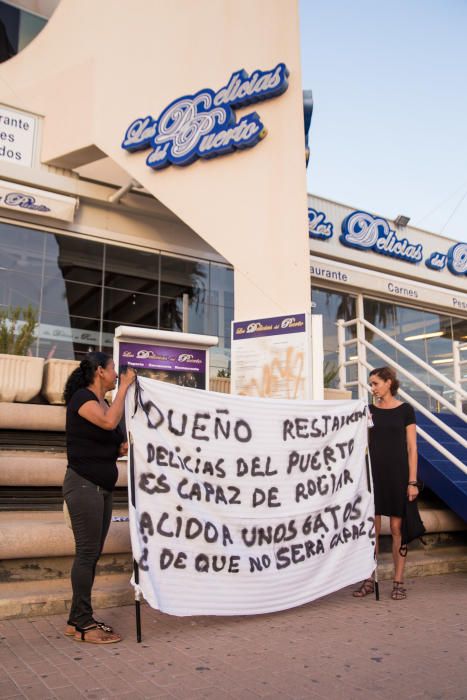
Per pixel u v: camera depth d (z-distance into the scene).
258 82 8.80
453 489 6.21
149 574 3.77
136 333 7.07
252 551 4.26
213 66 9.43
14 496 5.61
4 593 4.20
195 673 3.15
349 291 13.91
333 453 4.87
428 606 4.69
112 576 4.68
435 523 6.39
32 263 10.71
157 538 3.89
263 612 4.17
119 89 10.33
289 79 8.78
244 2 9.35
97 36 10.80
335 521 4.73
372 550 4.93
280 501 4.49
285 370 7.41
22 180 10.53
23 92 11.28
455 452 7.21
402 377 14.35
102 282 11.35
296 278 8.26
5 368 7.18
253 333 7.73
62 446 6.72
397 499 5.05
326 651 3.55
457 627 4.10
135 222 11.83
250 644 3.67
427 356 15.12
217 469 4.30
